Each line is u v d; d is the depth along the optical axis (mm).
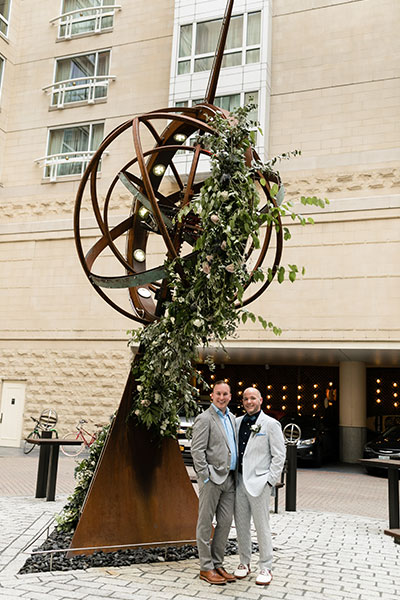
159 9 20234
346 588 4578
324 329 15766
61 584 4332
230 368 25453
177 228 5750
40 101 21172
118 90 20078
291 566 5254
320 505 9680
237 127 5078
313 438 16547
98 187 19344
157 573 4773
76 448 17766
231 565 5145
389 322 15234
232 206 4953
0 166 20859
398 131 16391
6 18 21688
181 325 5215
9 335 19219
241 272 4938
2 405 18953
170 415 5879
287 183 16984
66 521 5863
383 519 8359
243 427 4984
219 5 19000
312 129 17281
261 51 18031
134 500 5559
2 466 13320
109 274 18281
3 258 19859
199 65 18953
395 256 15492
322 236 16234
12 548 5457
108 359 18000
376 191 16156
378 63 17062
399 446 14883
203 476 4656
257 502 4723
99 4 21219
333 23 17859
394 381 24031
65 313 18719
